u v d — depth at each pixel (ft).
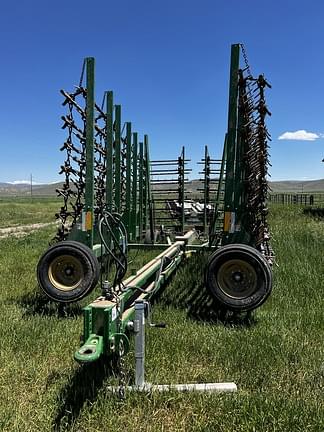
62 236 24.00
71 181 23.81
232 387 13.29
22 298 23.88
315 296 23.56
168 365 15.06
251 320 20.11
